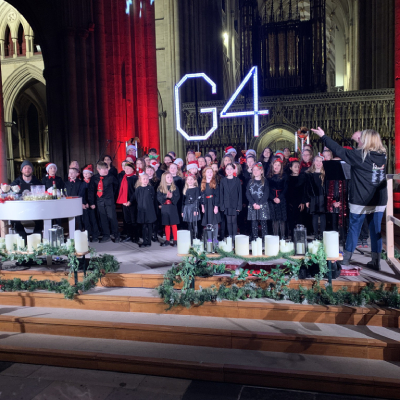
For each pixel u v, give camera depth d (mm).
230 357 3549
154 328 3934
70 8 10906
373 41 18547
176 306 4332
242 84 10984
